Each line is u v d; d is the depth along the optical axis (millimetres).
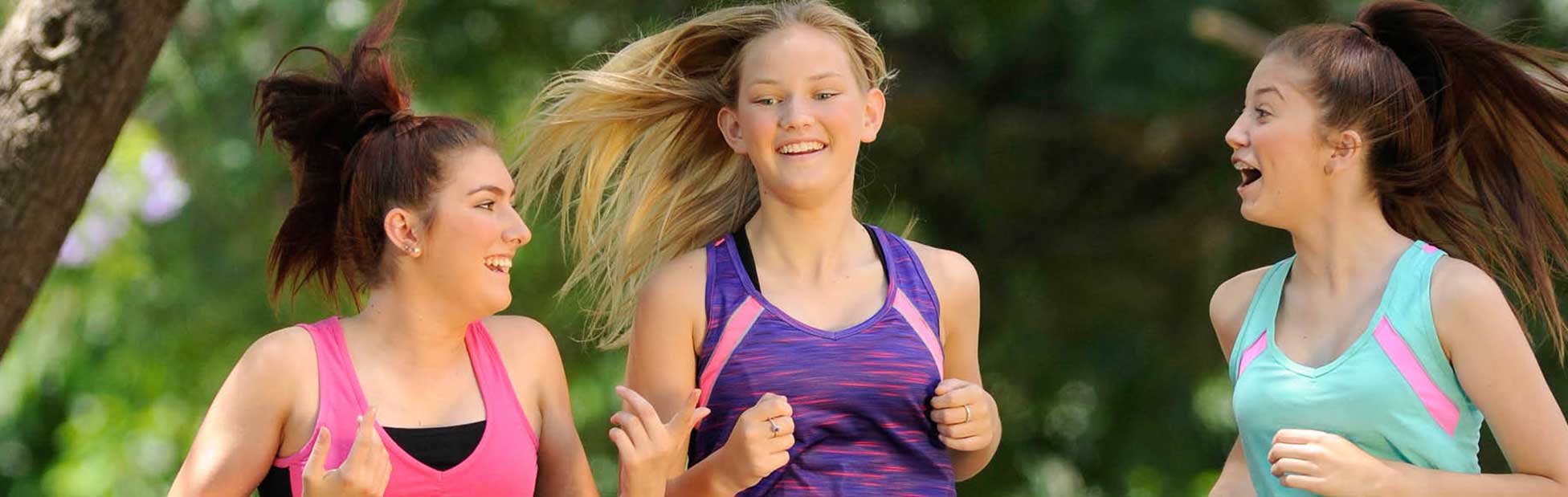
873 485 12344
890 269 12898
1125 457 32500
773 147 12586
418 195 11133
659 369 12688
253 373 10977
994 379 32969
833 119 12531
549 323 32094
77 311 32031
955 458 13547
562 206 14531
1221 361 32125
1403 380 11477
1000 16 30734
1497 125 12492
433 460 11023
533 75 30422
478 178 11227
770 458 11625
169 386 34531
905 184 32781
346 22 28922
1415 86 12133
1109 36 28172
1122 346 32375
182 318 32344
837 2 30688
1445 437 11508
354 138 11562
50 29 12578
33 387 34594
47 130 12570
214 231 32031
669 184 13977
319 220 11672
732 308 12602
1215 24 24891
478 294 11227
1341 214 12062
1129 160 32281
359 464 10141
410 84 12188
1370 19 12523
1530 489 11273
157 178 30156
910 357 12531
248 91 30438
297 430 10992
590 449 33094
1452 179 12477
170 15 12867
